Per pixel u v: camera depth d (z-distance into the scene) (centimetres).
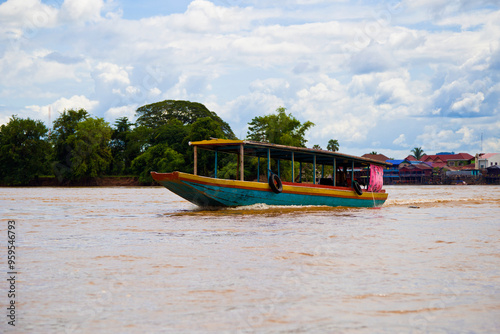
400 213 2134
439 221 1759
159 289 743
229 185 2044
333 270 867
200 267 892
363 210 2280
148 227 1555
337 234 1350
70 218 1925
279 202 2244
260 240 1229
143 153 8581
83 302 682
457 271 860
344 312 637
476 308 655
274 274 835
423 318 616
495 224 1647
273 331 573
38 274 845
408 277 815
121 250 1086
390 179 12281
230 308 652
